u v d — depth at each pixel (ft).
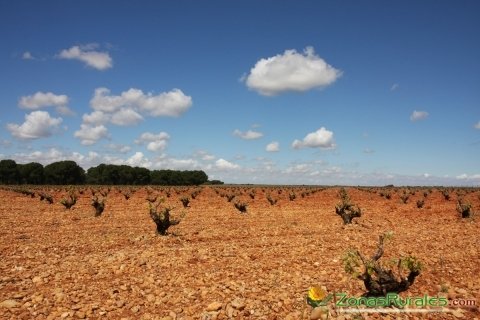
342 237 72.95
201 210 135.54
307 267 48.49
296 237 73.31
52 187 353.72
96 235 75.66
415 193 255.91
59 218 106.11
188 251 58.54
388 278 35.35
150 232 80.59
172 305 35.27
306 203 175.01
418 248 60.64
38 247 62.39
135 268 47.80
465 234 77.00
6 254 57.06
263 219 107.55
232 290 39.09
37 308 34.42
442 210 137.69
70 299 36.50
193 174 556.92
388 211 135.85
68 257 54.90
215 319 31.91
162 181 547.49
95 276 44.86
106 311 33.71
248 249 60.49
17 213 119.55
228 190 294.25
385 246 62.44
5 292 39.09
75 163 510.17
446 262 50.37
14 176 477.77
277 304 34.83
